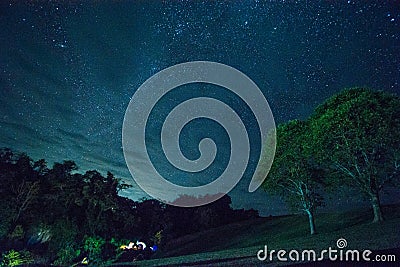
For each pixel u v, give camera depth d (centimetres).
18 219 2581
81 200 2812
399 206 3078
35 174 2883
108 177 3086
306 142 2397
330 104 2341
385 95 2166
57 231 2556
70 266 2423
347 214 3247
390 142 2147
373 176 2256
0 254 2267
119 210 3112
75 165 3002
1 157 2859
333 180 2445
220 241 3688
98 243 2684
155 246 3844
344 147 2256
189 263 1831
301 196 2598
